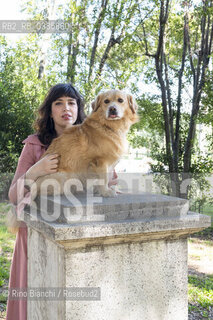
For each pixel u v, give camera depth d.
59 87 2.34
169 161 7.05
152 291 1.70
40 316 1.81
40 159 2.07
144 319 1.69
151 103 8.62
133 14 8.25
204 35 7.45
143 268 1.67
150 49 9.55
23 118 7.70
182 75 7.80
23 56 9.89
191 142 6.95
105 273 1.58
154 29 9.17
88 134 2.04
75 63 8.38
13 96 8.03
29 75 9.12
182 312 1.78
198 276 4.39
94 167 1.99
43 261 1.76
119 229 1.52
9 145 6.08
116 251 1.61
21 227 2.07
